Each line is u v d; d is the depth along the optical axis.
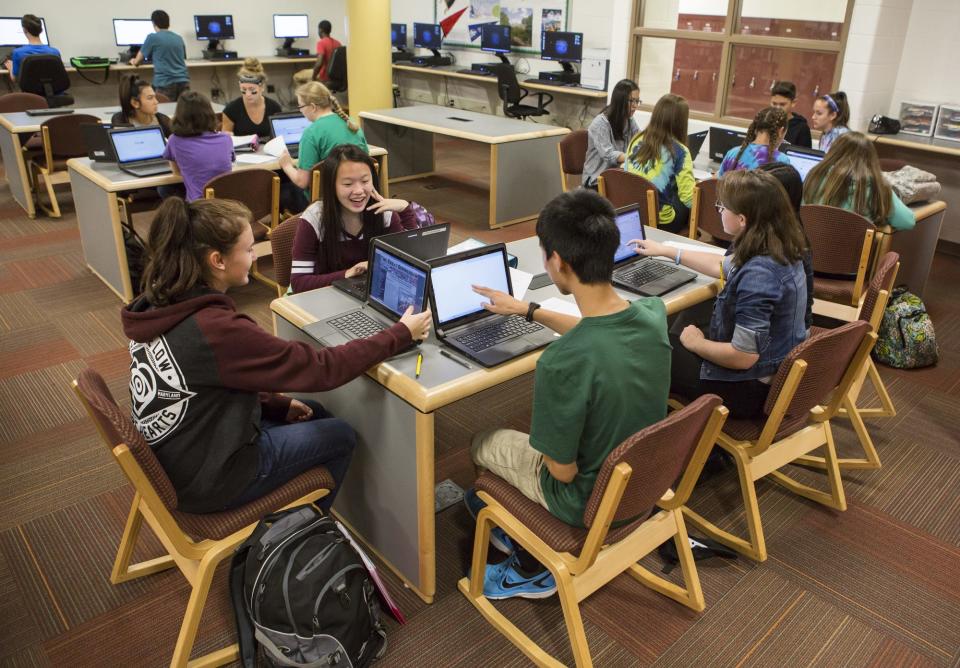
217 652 1.74
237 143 4.43
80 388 1.46
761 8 5.50
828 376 1.93
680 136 3.70
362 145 4.01
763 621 1.91
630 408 1.46
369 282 2.06
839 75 5.02
